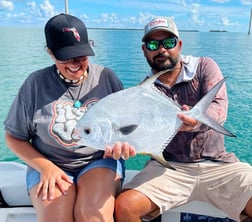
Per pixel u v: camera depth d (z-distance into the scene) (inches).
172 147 90.6
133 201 76.2
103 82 81.6
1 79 404.8
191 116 70.8
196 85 88.5
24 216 85.4
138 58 505.4
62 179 75.0
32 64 486.3
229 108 307.4
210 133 87.8
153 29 87.7
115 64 462.3
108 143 64.1
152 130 67.3
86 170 78.1
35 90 77.4
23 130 79.2
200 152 89.0
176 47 88.1
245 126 265.7
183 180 87.2
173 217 90.0
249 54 567.2
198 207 89.0
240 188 82.0
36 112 76.8
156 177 86.4
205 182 87.0
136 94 66.7
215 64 90.6
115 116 64.2
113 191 75.4
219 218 88.7
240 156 217.5
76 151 78.3
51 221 67.7
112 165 79.6
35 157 78.7
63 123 76.0
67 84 78.1
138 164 195.5
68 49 71.9
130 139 65.2
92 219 67.5
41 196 71.9
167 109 69.0
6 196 90.6
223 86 88.0
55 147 78.1
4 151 222.5
